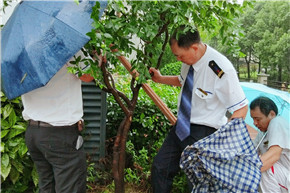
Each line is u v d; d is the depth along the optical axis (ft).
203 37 7.50
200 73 6.59
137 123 10.28
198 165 6.10
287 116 7.32
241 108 6.23
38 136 6.20
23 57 5.40
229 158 5.84
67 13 5.40
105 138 9.66
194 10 6.10
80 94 6.48
